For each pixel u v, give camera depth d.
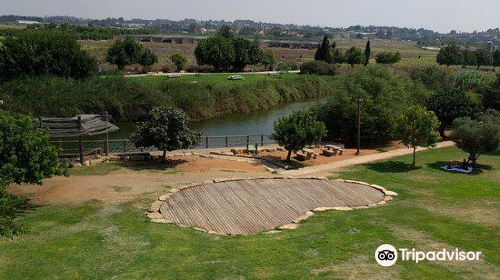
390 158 25.48
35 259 10.69
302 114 24.50
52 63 47.97
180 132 22.47
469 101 31.67
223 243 12.09
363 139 31.83
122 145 29.31
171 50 95.69
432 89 48.34
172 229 13.11
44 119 21.09
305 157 25.12
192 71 76.06
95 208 14.86
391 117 29.78
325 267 10.38
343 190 17.98
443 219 14.23
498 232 13.06
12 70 46.25
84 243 11.77
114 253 11.18
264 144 29.70
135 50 70.56
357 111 28.66
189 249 11.56
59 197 16.05
